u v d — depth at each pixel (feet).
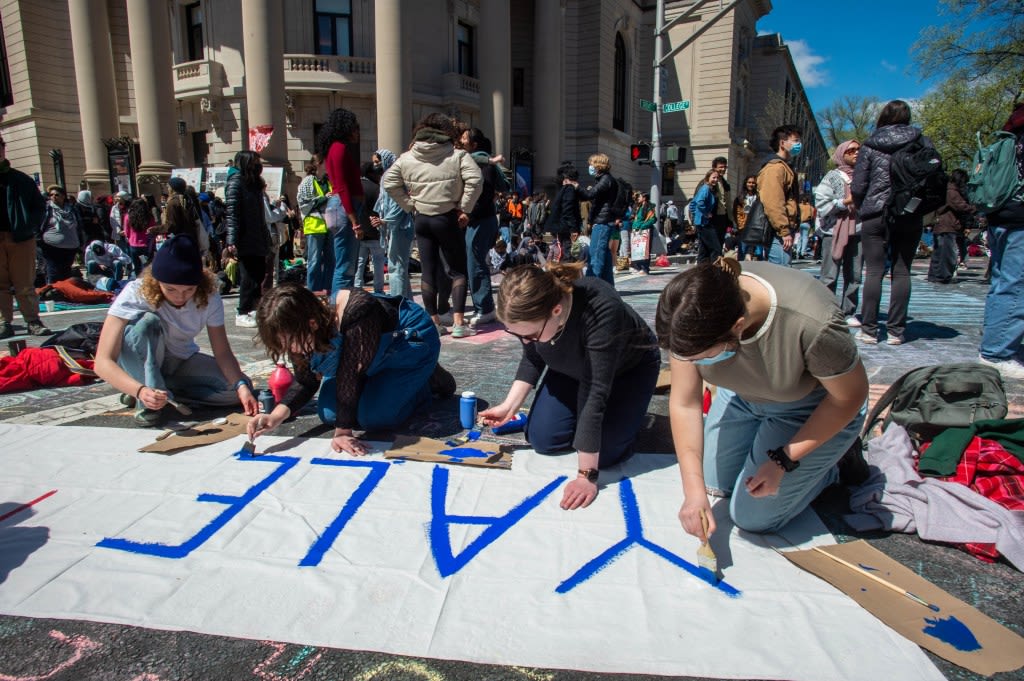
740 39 86.58
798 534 7.17
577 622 5.71
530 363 9.21
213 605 5.97
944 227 31.19
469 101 64.08
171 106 55.11
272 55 50.88
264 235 19.75
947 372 8.55
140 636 5.57
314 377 9.66
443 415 11.30
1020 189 12.24
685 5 83.15
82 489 8.29
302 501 7.97
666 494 8.14
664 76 42.57
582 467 7.93
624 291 29.07
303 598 6.06
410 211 17.33
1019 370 12.94
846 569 6.41
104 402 12.07
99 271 32.42
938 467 7.88
